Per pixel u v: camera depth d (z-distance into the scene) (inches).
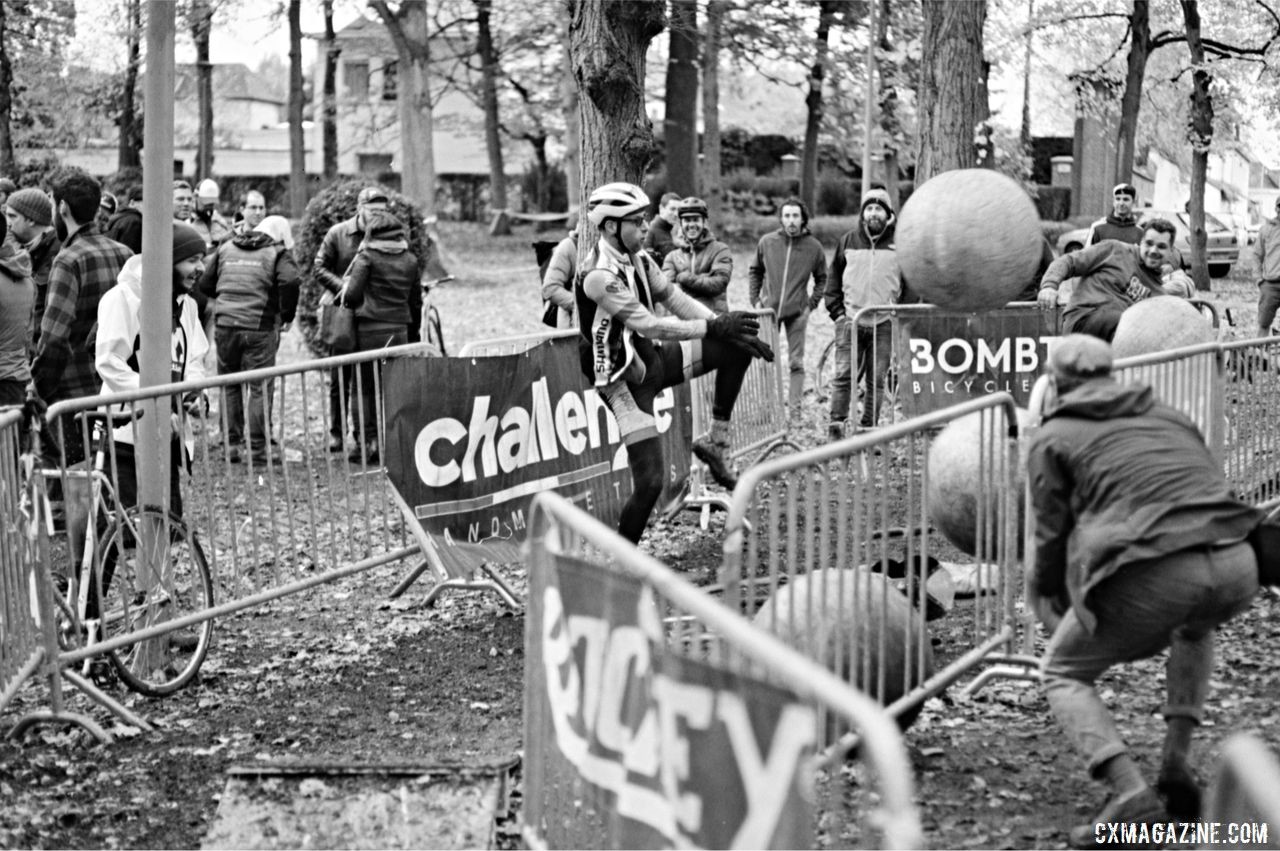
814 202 1723.7
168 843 188.9
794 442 473.7
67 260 300.0
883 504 197.9
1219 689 229.8
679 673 123.7
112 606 265.6
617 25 435.2
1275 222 593.0
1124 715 218.5
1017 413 234.4
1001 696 228.5
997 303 328.8
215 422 504.4
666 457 346.3
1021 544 240.8
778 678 126.0
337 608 305.3
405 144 1406.3
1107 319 394.3
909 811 93.7
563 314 417.4
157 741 227.9
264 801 193.3
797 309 497.7
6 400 317.4
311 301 564.1
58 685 229.6
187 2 1365.7
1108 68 1332.4
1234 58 1166.3
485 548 295.4
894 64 1446.9
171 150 255.3
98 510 250.8
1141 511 166.2
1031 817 182.7
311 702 244.1
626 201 278.1
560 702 155.0
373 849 179.0
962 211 321.7
